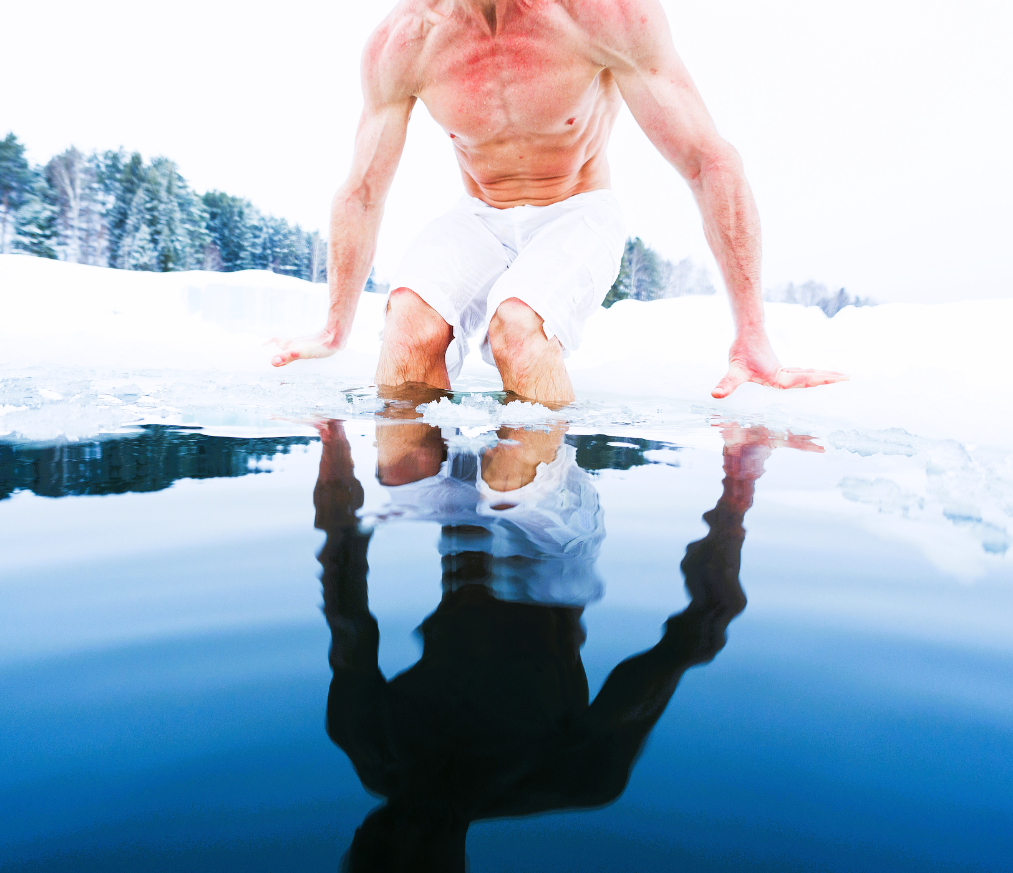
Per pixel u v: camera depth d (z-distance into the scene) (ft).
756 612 1.61
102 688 1.22
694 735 1.11
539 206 7.14
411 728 1.11
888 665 1.37
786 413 5.46
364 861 0.83
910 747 1.10
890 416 5.35
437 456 3.22
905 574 1.89
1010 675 1.34
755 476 3.08
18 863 0.82
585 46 6.00
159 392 5.35
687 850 0.87
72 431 3.68
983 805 0.96
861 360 8.20
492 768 1.02
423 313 6.54
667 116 6.14
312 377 7.16
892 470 3.30
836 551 2.07
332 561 1.85
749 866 0.84
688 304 12.96
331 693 1.21
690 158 6.31
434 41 6.37
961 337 8.75
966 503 2.68
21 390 5.14
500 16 6.00
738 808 0.95
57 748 1.05
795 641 1.46
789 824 0.91
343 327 8.25
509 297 5.96
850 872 0.83
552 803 0.93
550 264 6.24
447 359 6.93
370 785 0.97
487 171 7.06
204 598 1.61
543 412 4.95
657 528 2.23
